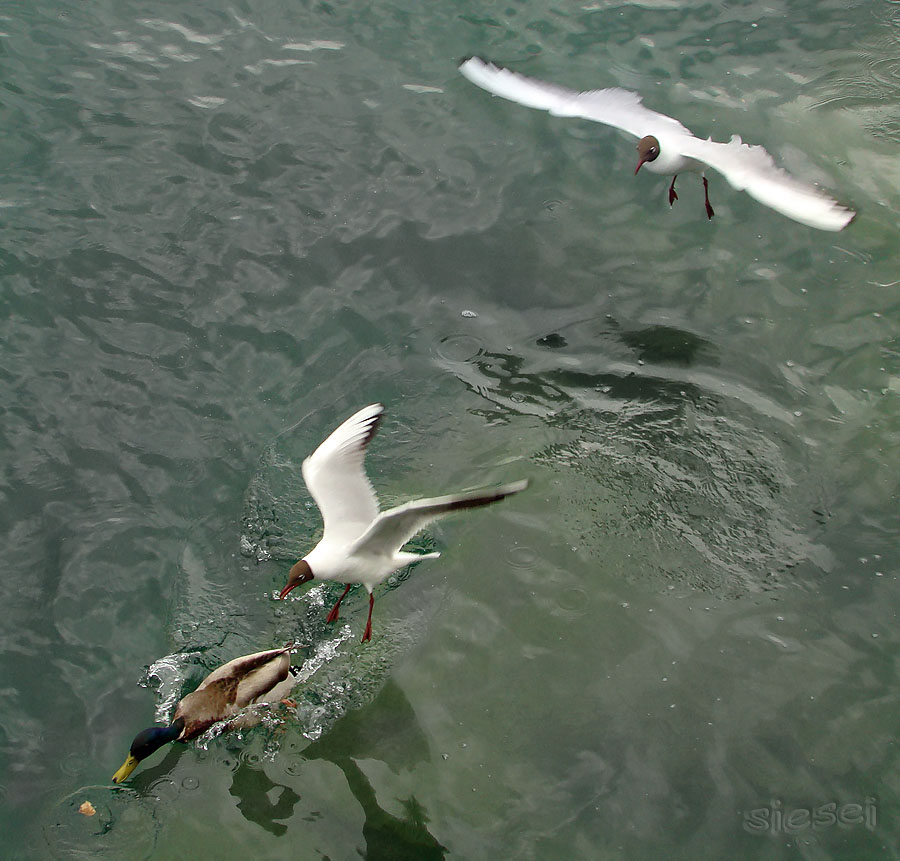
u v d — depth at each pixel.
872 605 3.39
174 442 3.76
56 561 3.47
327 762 3.12
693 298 4.22
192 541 3.54
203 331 4.05
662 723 3.17
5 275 4.14
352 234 4.36
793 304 4.20
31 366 3.91
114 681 3.24
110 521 3.56
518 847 2.96
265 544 3.55
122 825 3.00
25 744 3.11
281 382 3.94
